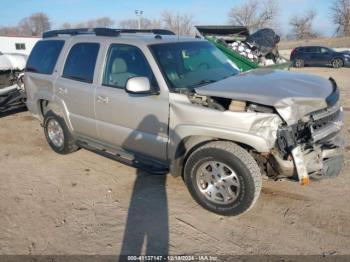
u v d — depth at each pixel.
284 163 3.84
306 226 3.95
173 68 4.52
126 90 4.27
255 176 3.84
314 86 4.21
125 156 5.13
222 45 8.76
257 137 3.71
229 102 4.11
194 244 3.74
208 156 4.05
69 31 6.09
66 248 3.73
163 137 4.43
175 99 4.23
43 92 6.06
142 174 5.36
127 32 5.56
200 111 4.02
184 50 4.85
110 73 4.99
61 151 6.15
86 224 4.14
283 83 4.21
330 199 4.46
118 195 4.79
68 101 5.62
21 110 9.80
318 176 4.12
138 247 3.72
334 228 3.90
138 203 4.56
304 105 3.78
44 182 5.24
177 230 3.98
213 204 4.19
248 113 3.76
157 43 4.68
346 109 9.27
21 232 4.02
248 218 4.14
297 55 26.59
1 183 5.23
